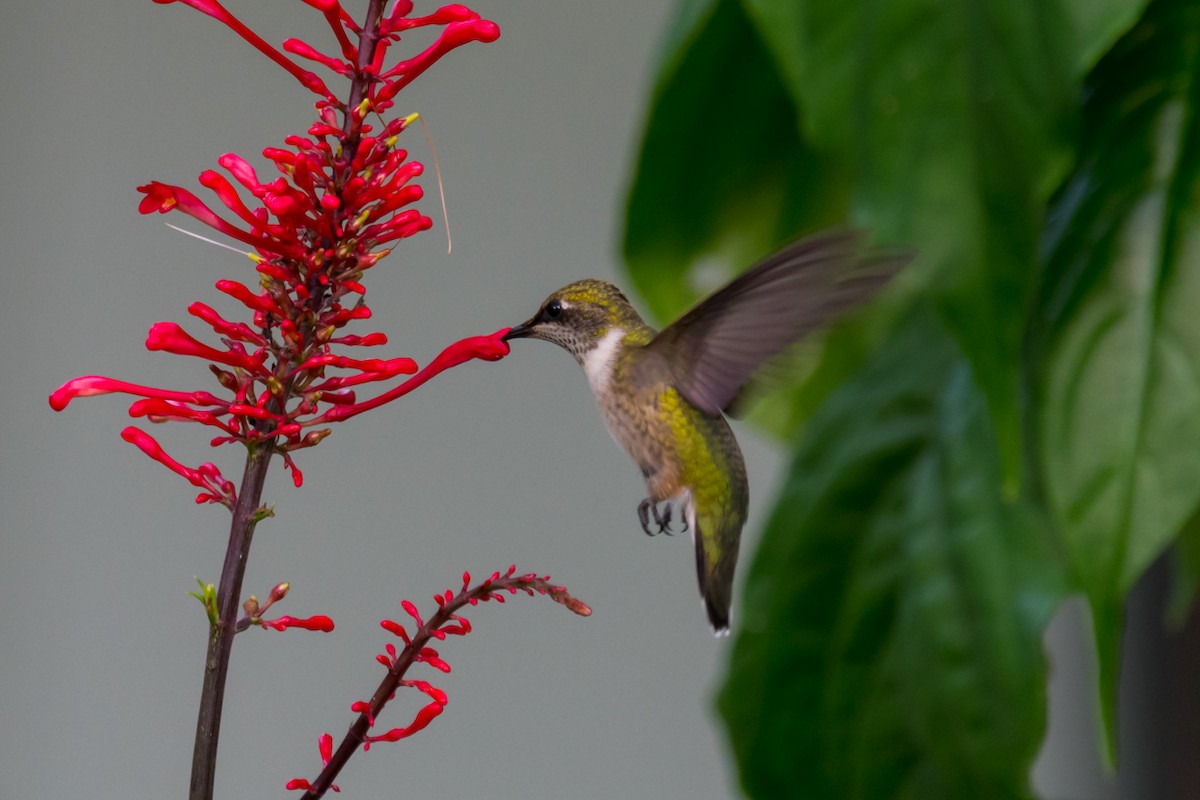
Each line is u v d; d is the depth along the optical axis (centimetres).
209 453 766
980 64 335
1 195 732
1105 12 337
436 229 788
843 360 548
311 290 282
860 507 451
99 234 752
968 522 435
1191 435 349
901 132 336
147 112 759
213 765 270
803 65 343
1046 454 360
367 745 283
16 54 736
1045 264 378
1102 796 768
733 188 505
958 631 429
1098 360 361
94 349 751
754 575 460
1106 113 389
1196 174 370
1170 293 361
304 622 275
